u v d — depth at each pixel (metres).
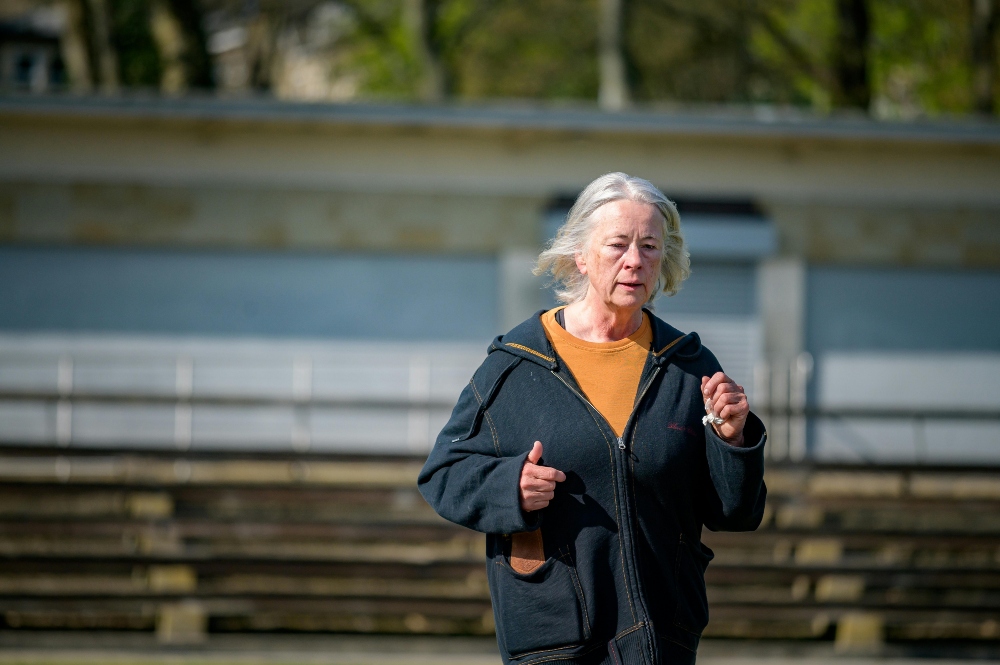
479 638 14.59
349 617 14.94
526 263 21.88
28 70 56.94
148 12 38.00
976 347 22.67
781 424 21.80
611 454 4.84
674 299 22.22
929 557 15.52
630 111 20.73
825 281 22.52
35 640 14.36
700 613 5.00
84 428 21.45
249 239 21.81
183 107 20.36
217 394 21.70
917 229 22.53
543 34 43.44
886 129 21.09
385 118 20.52
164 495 15.52
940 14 41.31
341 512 15.62
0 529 15.15
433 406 16.77
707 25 39.94
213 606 14.49
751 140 21.75
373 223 21.89
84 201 21.62
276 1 40.31
